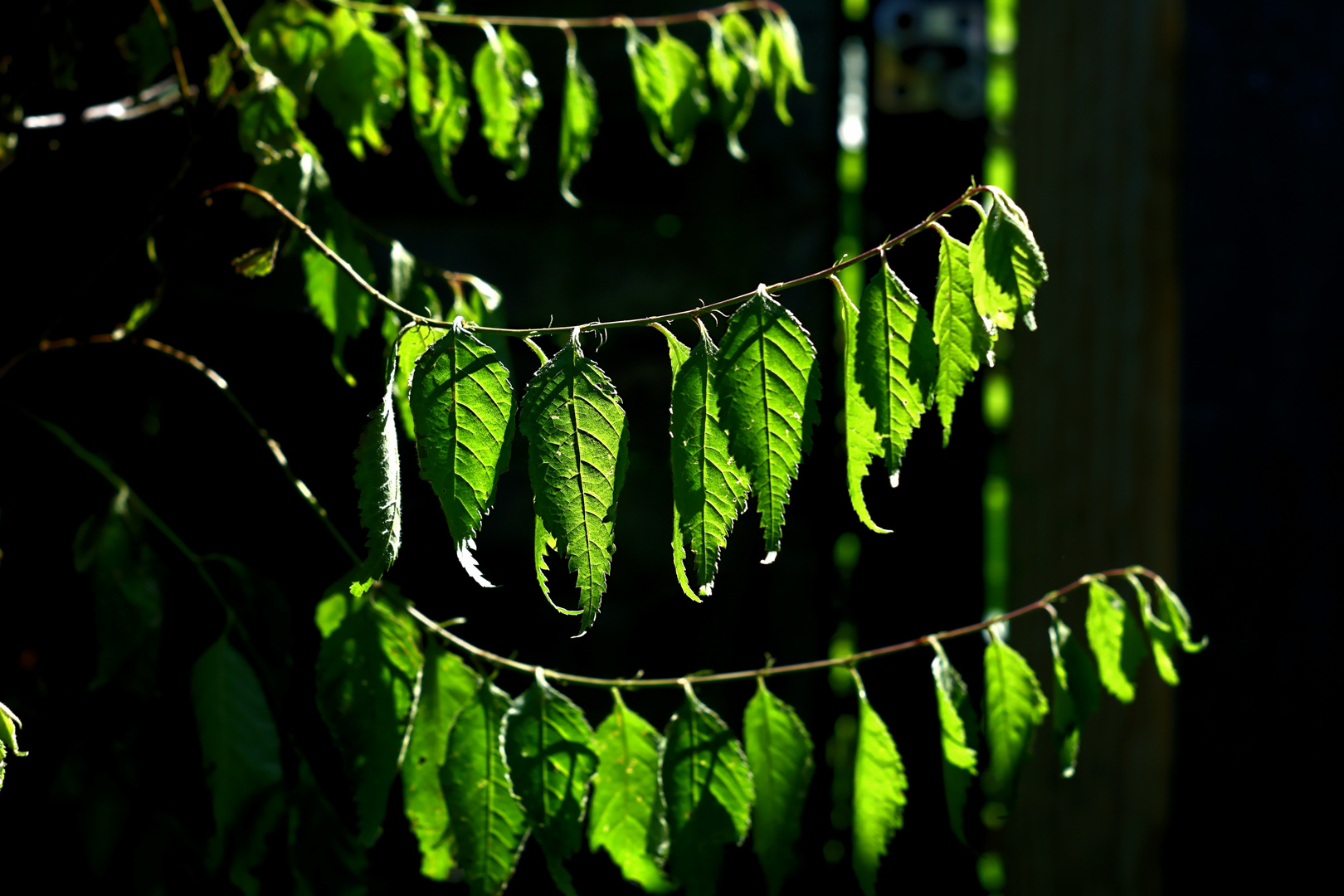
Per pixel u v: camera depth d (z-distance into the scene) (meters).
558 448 0.73
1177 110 1.28
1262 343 1.27
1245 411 1.27
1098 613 0.86
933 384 0.74
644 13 1.35
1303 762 1.26
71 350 1.02
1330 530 1.27
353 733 0.85
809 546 1.40
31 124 0.94
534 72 1.35
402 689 0.86
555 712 0.83
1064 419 1.31
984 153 1.44
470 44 1.33
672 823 0.84
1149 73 1.27
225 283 1.11
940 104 1.43
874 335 0.74
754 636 1.39
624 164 1.38
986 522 1.43
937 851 1.41
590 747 0.83
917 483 1.43
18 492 0.99
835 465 1.41
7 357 0.94
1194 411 1.28
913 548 1.43
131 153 0.96
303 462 1.15
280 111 0.88
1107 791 1.29
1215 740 1.27
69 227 0.96
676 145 0.96
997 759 0.86
